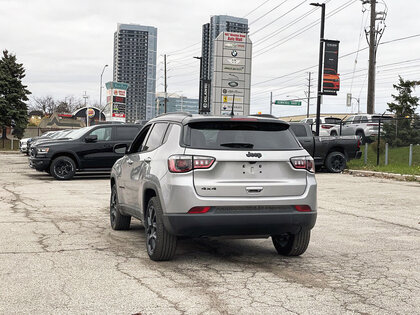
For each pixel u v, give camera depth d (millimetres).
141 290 4883
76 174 20344
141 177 6578
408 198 12891
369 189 14945
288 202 5785
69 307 4359
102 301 4531
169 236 5859
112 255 6426
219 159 5633
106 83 89562
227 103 44531
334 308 4414
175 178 5613
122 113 88188
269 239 7758
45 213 10000
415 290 5012
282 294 4812
